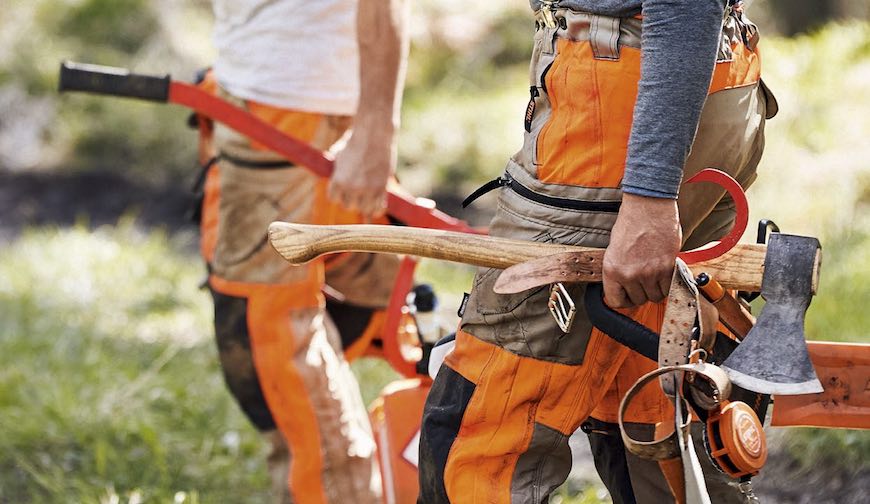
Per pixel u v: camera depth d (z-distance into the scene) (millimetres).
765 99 5234
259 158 6875
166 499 8656
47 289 14820
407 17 6785
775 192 15523
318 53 6914
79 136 22188
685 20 4320
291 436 6957
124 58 24531
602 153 4703
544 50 4863
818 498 8164
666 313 4395
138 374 11602
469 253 4828
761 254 4648
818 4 26531
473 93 25781
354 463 6996
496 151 21672
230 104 6906
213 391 11078
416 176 21219
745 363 4410
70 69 7168
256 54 6965
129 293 15000
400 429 7238
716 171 4504
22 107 23062
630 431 5590
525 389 4895
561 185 4793
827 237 13328
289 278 6891
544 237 4844
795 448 8656
